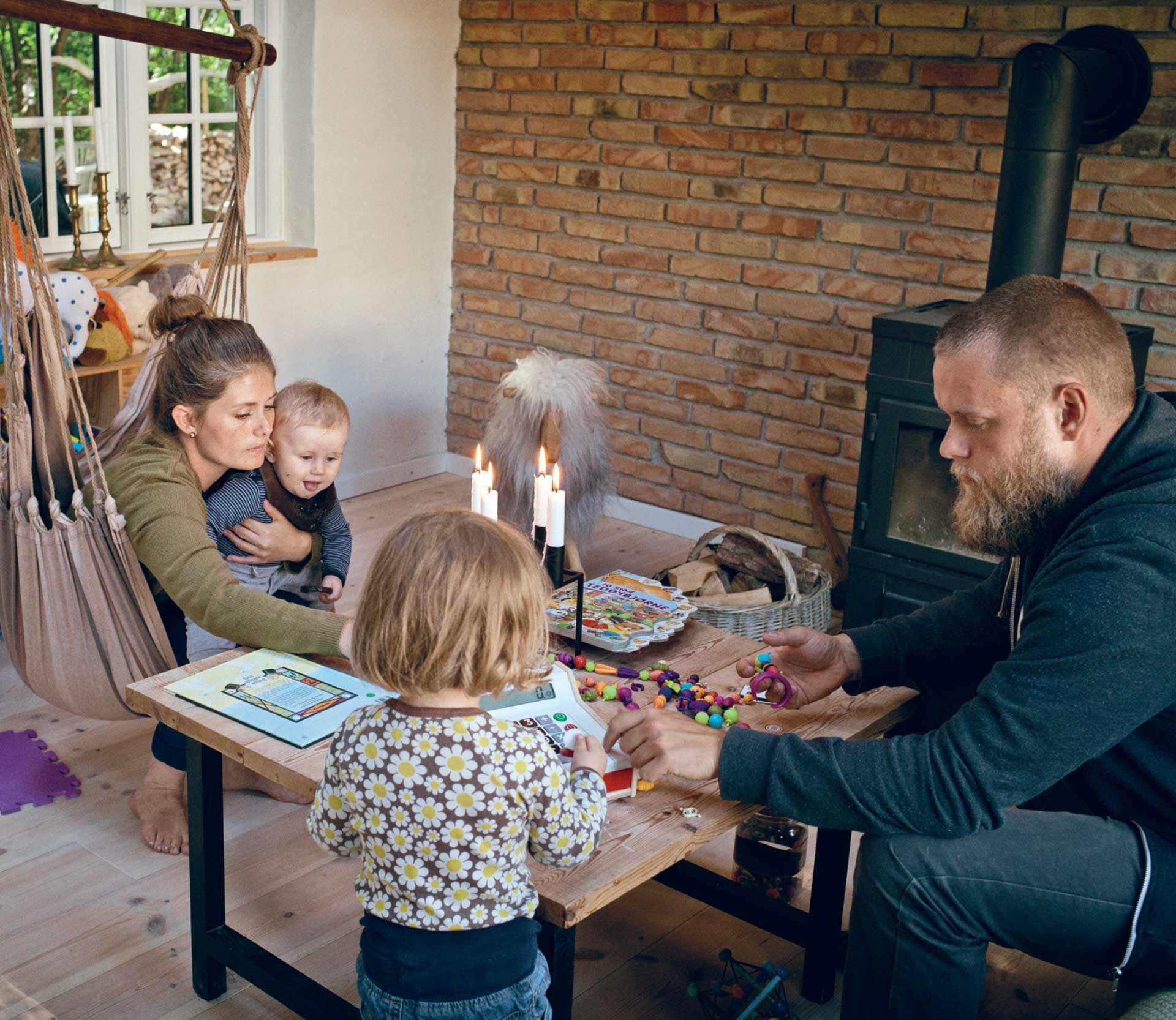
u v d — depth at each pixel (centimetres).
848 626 332
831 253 367
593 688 178
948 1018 156
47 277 188
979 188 336
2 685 287
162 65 373
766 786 149
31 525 192
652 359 413
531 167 425
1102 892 149
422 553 123
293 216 405
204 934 186
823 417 380
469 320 457
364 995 133
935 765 145
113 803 241
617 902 221
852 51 349
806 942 197
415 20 417
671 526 421
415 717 126
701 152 386
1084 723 139
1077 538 147
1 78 184
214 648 218
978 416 150
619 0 391
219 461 204
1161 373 320
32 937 200
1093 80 283
